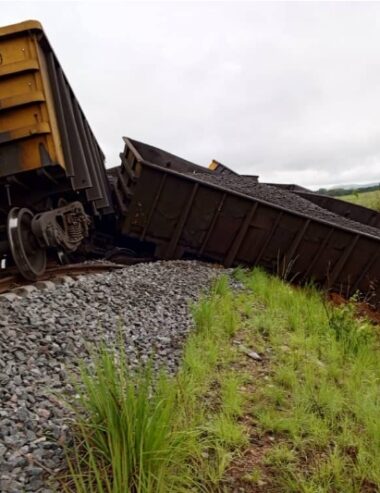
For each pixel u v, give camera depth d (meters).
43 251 7.38
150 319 5.73
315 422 3.65
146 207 9.66
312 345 5.61
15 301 5.21
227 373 4.47
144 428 2.71
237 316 6.28
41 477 2.63
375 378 4.91
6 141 6.38
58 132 7.09
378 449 3.39
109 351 4.46
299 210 11.69
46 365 3.97
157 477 2.62
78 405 3.37
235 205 9.89
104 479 2.65
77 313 5.39
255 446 3.34
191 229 10.02
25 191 7.60
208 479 2.91
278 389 4.20
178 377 3.86
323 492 2.88
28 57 6.30
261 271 10.14
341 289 10.63
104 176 12.02
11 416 3.09
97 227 12.09
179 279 8.12
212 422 3.45
